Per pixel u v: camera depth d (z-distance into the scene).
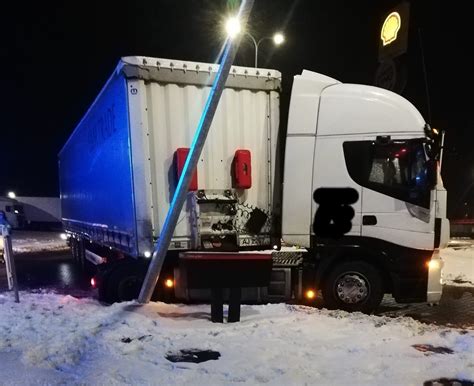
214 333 5.78
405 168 7.14
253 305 7.43
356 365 4.80
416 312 7.93
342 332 5.93
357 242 7.29
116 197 8.00
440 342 5.63
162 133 7.05
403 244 7.16
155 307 6.95
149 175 6.94
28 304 7.41
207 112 5.71
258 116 7.57
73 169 14.48
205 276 6.21
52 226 36.19
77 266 14.50
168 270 7.57
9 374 4.45
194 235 7.13
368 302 7.38
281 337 5.68
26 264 15.16
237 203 7.42
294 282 7.54
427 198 7.08
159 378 4.43
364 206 7.23
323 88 7.45
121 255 8.58
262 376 4.48
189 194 7.14
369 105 7.23
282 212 7.40
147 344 5.36
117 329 5.86
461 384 4.40
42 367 4.62
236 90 7.45
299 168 7.32
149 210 6.93
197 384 4.32
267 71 7.51
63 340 5.38
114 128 7.79
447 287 10.15
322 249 7.37
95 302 7.83
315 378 4.48
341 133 7.25
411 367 4.75
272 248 7.62
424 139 7.04
